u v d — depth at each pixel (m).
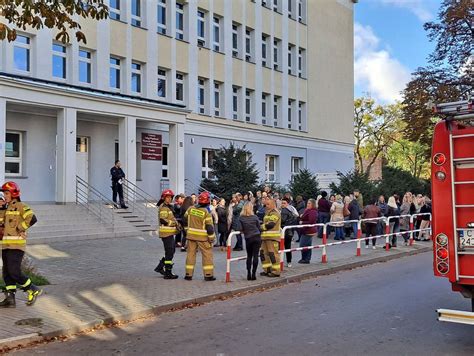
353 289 10.84
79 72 23.47
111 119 24.28
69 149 20.31
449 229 6.51
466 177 6.43
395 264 14.90
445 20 33.94
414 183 41.84
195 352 6.54
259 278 11.66
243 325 7.89
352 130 44.28
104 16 10.20
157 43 26.83
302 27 38.38
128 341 7.15
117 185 21.28
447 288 10.71
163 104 24.44
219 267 13.28
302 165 38.09
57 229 17.77
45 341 7.18
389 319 8.09
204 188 27.45
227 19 31.31
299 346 6.70
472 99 6.31
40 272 11.92
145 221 20.81
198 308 9.23
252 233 11.31
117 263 13.55
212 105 30.08
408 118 35.06
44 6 9.66
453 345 6.67
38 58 21.41
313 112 39.28
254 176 27.08
